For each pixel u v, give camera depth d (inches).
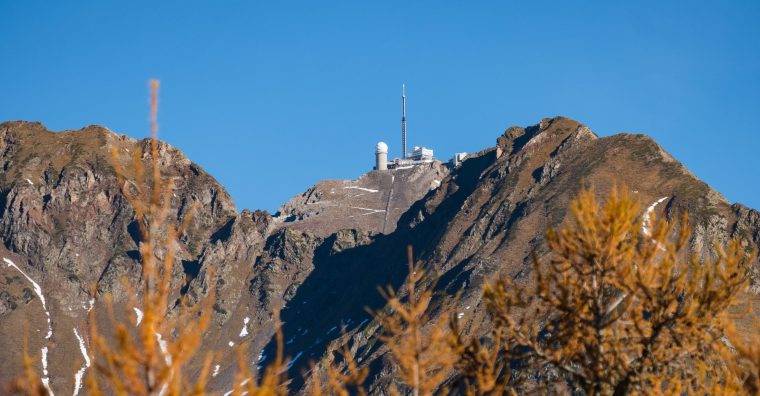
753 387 982.4
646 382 1127.6
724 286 1106.7
